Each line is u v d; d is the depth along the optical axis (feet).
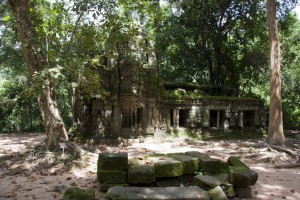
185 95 52.65
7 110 69.62
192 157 22.52
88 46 33.60
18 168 28.04
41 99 31.86
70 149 31.07
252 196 19.97
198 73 78.74
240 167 20.34
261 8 63.82
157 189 17.56
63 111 73.20
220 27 65.98
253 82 79.82
